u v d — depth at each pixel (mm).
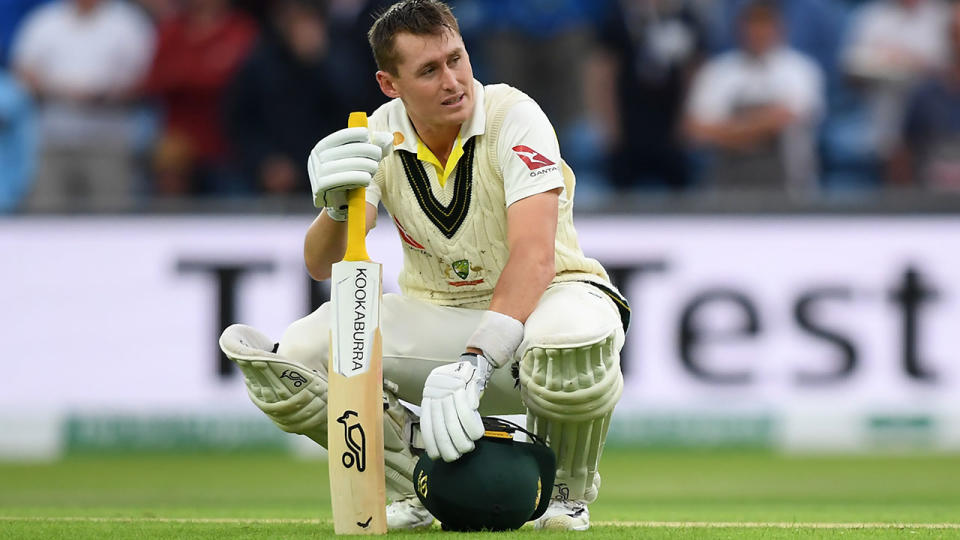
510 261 11938
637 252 31047
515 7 37438
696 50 37750
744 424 30750
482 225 13047
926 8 39688
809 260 30875
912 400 30656
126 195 38250
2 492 23359
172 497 22000
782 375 30766
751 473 26875
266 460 30109
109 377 31375
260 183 36844
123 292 31422
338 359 10930
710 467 28016
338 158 11141
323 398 12477
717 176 37812
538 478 11219
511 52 37406
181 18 38125
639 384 30797
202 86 37938
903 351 30750
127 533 12180
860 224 30828
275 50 36625
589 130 37719
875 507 18766
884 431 30656
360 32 36688
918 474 26609
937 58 39719
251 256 31188
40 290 31531
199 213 31391
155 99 38219
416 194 13172
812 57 39438
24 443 31375
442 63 12289
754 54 37531
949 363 30734
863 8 39719
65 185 38250
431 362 13453
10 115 38125
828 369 30719
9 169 38219
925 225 30797
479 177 12867
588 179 37750
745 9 38000
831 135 39312
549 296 12414
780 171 37688
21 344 31469
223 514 16203
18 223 31609
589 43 37500
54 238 31562
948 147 39781
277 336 31094
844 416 30641
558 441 12336
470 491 10969
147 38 38250
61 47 38125
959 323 30766
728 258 30938
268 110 36594
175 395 31250
